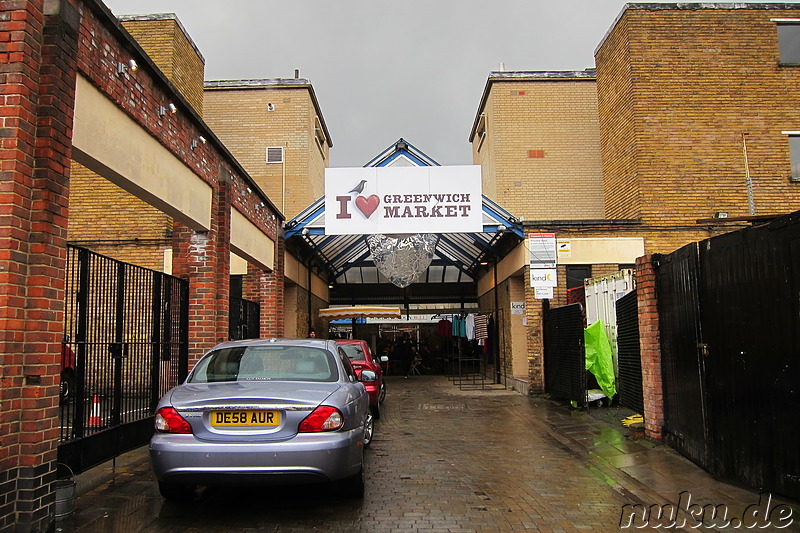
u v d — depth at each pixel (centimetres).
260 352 610
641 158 1448
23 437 448
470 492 597
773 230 520
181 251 941
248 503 555
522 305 1647
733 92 1471
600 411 1109
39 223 469
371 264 2284
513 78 1980
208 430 484
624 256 1421
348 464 502
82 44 557
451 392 1602
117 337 675
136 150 680
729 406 590
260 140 2056
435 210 1388
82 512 526
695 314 652
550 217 1931
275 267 1421
